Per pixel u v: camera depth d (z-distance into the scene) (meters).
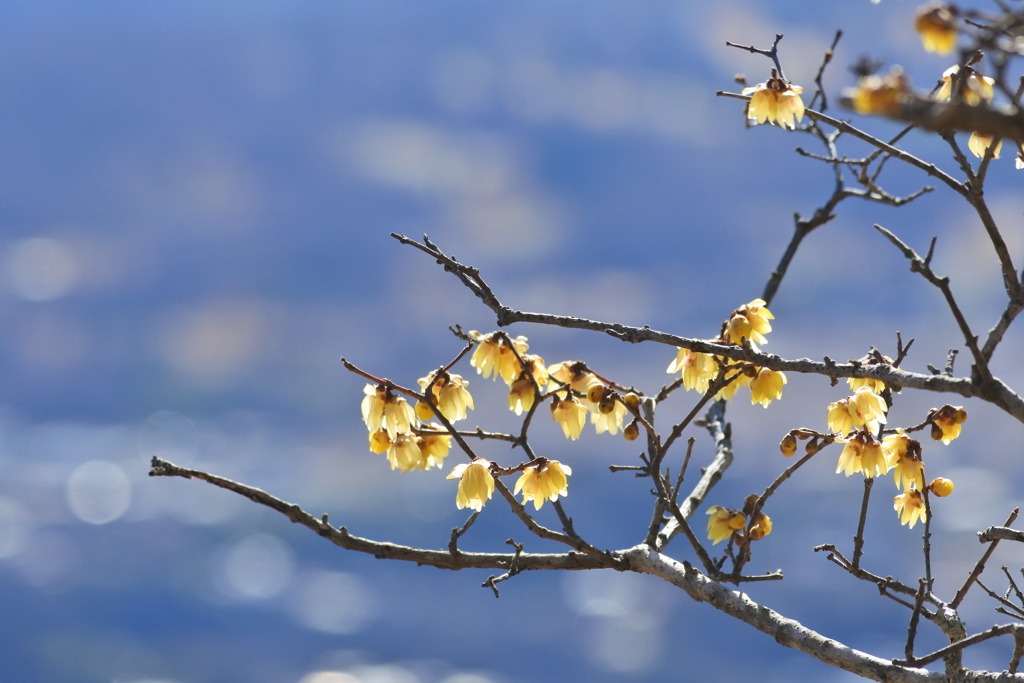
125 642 21.44
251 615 24.03
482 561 1.76
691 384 1.81
